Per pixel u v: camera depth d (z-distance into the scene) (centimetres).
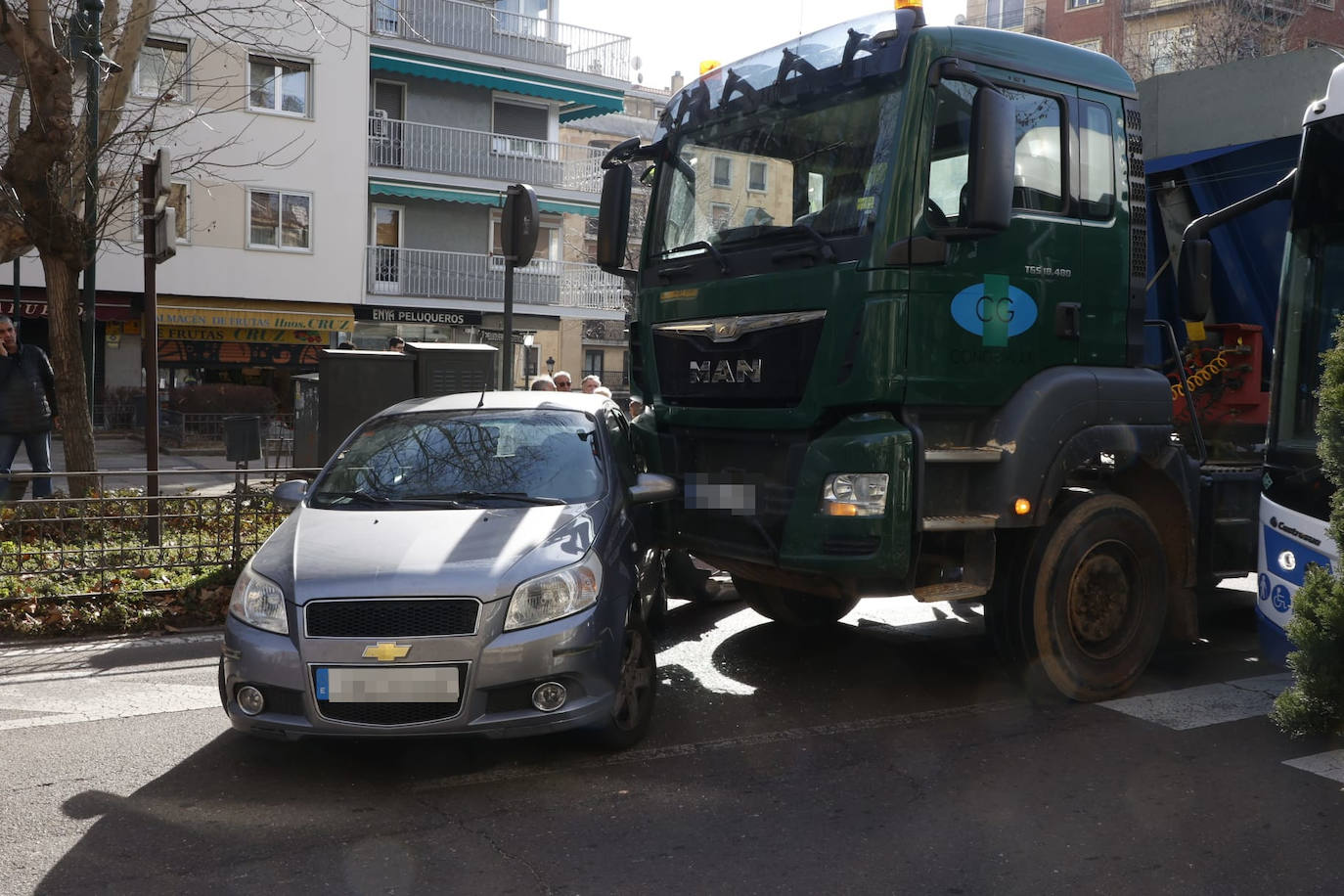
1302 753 511
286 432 1980
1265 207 709
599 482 565
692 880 376
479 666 452
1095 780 475
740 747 516
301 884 371
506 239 868
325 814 434
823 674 652
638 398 689
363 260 2928
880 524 523
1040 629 577
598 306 3366
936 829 421
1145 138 759
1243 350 715
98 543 790
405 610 457
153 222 888
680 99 676
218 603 784
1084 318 596
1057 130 588
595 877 378
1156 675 656
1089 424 582
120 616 748
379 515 525
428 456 581
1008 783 471
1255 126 713
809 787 464
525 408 623
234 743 518
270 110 2756
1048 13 4538
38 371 1073
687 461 639
